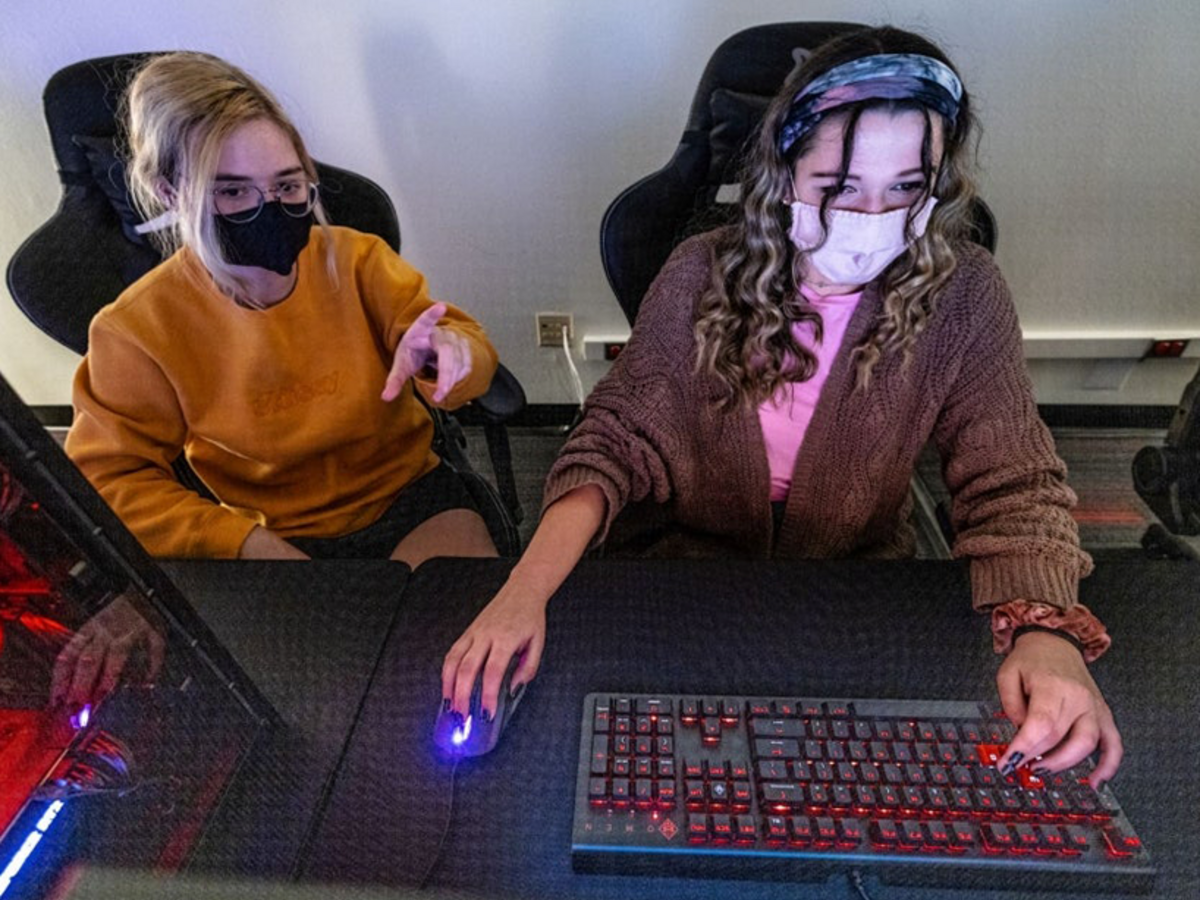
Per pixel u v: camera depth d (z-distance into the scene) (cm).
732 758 64
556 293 192
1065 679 66
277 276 105
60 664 50
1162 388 202
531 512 190
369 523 122
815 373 95
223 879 57
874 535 110
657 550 111
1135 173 166
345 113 164
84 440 106
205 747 61
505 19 150
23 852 48
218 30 154
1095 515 182
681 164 117
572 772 65
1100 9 145
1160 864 58
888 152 77
